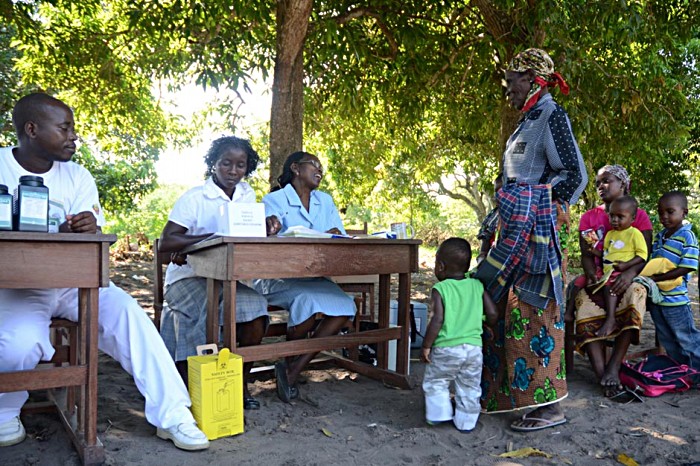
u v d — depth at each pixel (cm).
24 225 241
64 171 304
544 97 321
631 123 830
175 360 356
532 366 316
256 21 664
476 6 721
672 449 296
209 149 391
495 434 317
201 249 339
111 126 1130
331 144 1139
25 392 284
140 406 341
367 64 773
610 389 381
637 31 682
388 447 296
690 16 757
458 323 314
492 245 336
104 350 304
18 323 272
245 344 353
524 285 316
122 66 936
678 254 416
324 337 359
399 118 938
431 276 1170
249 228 327
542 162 319
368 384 407
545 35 671
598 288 400
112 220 1841
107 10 916
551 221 306
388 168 1562
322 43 682
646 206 1478
